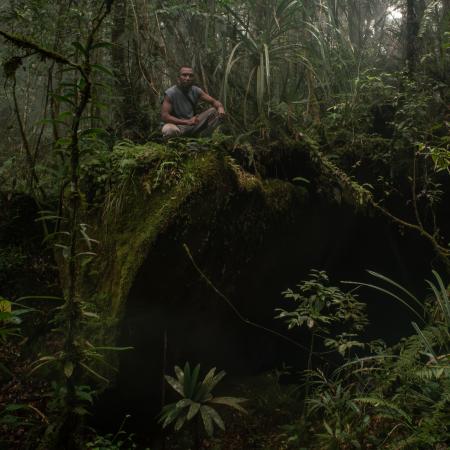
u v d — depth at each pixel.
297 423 3.17
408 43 4.52
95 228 3.47
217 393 3.89
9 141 5.08
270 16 4.52
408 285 5.10
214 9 4.61
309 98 4.68
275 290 4.34
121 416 3.22
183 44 4.86
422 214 4.68
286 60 4.60
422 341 2.70
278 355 4.59
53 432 2.42
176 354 3.57
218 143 3.53
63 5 4.03
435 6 4.57
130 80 4.44
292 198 3.98
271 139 4.23
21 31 4.13
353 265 5.06
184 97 4.04
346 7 5.91
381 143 4.51
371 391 2.96
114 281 3.16
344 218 4.55
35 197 4.05
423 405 2.53
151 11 4.54
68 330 2.33
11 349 3.34
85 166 3.48
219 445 3.30
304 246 4.38
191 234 3.32
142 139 4.33
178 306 3.44
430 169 4.40
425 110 4.38
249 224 3.67
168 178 3.38
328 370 4.31
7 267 3.84
